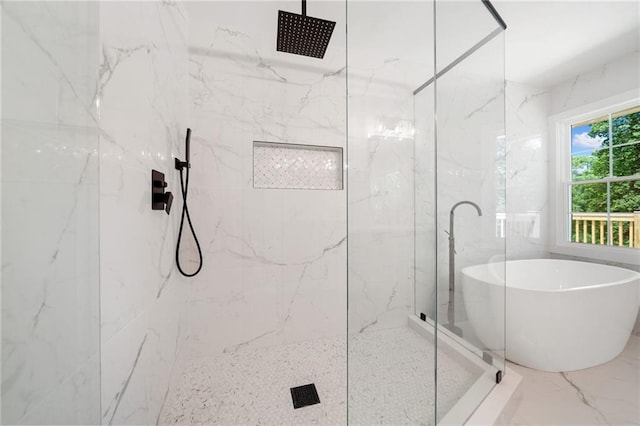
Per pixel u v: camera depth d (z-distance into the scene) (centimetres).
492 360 152
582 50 223
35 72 46
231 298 191
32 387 46
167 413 134
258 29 193
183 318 173
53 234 50
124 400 90
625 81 229
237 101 191
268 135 197
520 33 201
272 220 199
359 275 130
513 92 274
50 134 49
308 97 205
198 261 185
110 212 81
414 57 142
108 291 80
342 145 213
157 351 122
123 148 90
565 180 278
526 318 170
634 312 181
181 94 168
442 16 137
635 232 236
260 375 166
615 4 173
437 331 128
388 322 131
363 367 123
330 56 210
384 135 139
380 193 137
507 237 272
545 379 163
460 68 146
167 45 139
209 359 184
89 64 61
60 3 52
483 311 153
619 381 160
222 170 188
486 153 162
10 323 42
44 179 48
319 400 144
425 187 141
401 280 135
